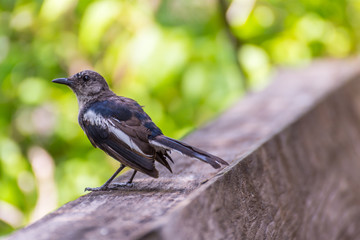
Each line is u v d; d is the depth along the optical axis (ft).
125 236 13.43
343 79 38.52
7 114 35.96
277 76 42.19
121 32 34.68
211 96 34.42
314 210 23.07
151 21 34.19
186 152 18.48
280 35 40.88
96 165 35.37
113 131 20.45
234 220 16.44
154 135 19.57
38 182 35.47
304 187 22.75
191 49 33.65
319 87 36.37
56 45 35.58
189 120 35.65
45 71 35.58
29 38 37.14
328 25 43.45
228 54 35.29
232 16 35.99
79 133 35.76
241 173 18.02
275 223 19.11
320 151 26.68
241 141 25.16
